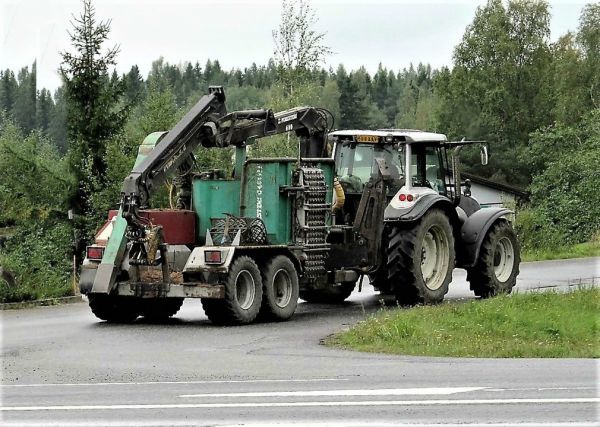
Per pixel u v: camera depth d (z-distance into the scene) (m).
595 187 62.06
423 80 157.88
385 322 20.14
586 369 15.23
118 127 49.44
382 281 27.02
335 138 26.42
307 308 26.03
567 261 41.84
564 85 91.25
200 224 23.83
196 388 13.87
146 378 14.96
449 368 15.43
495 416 11.52
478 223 26.83
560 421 11.23
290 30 55.78
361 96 117.94
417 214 24.73
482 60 96.25
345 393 13.11
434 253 25.77
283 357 17.09
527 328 19.73
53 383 14.64
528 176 90.75
